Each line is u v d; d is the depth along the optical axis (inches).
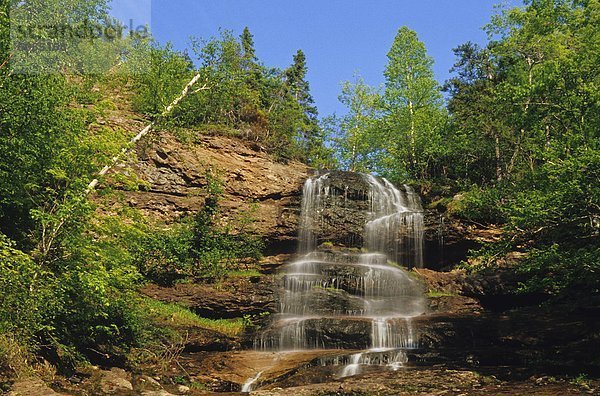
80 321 580.1
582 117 756.0
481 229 1059.3
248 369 644.7
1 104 558.3
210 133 1238.9
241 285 875.4
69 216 532.7
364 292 929.5
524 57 1320.1
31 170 575.8
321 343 749.3
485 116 1267.2
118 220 579.5
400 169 1627.7
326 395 510.9
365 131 1975.9
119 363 594.9
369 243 1141.1
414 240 1093.8
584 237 683.4
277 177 1211.2
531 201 679.7
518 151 1219.9
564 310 814.5
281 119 1728.6
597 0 984.3
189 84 836.6
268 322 813.2
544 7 1121.4
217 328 781.3
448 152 1385.3
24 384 439.5
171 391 546.3
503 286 943.7
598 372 564.1
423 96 1646.2
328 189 1211.9
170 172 1057.5
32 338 507.8
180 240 915.4
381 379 546.9
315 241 1126.4
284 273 986.1
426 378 547.2
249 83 1724.9
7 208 609.0
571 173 625.6
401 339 738.8
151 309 716.7
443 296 939.3
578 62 791.7
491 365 625.0
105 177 615.5
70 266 538.3
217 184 1081.4
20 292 465.7
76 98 724.0
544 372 571.5
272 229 1087.0
